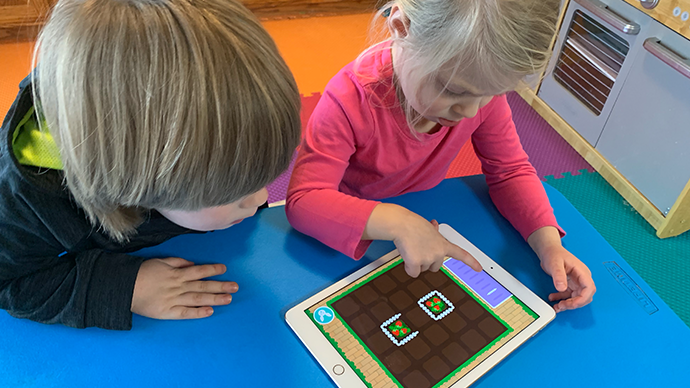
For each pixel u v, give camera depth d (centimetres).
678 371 61
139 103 41
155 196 46
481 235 78
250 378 56
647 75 171
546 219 78
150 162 43
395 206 73
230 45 43
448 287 68
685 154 163
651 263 164
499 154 89
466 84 63
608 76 192
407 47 67
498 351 61
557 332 64
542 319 65
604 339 64
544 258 73
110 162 43
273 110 46
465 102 68
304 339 60
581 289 69
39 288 59
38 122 52
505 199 82
